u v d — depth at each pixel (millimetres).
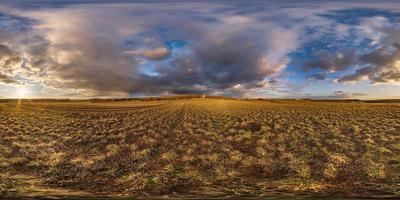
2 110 65750
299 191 14180
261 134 32031
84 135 31672
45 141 28938
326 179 16547
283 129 34719
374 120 41969
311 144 25828
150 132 33031
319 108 73500
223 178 16859
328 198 12914
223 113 58781
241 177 17172
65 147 26016
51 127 39531
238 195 13586
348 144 25422
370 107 74688
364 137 28703
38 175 17766
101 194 13891
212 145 25703
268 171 18344
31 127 39031
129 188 15062
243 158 21484
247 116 52125
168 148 24484
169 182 15938
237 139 28266
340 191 14125
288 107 79688
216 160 20547
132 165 19688
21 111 64938
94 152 23734
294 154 22406
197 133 32594
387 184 15305
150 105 96750
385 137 28281
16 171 18547
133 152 22906
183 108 74875
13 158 20625
